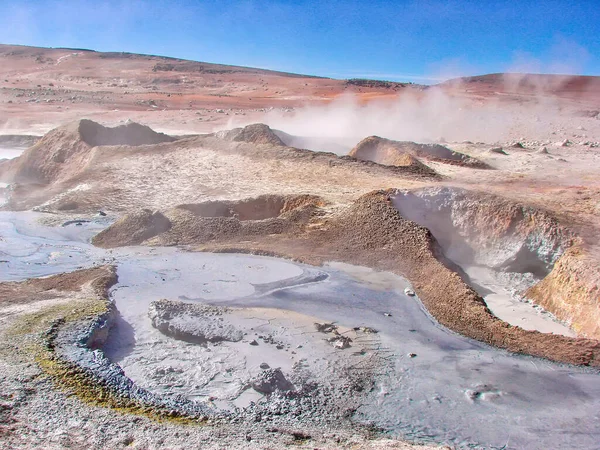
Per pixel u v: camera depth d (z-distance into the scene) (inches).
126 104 2037.4
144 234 637.3
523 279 553.6
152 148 971.9
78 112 1786.4
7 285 484.4
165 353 378.0
